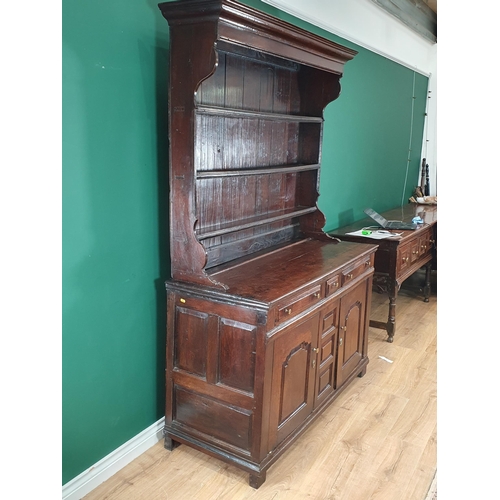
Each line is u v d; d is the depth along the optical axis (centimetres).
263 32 220
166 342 243
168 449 252
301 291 234
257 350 214
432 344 397
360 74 444
